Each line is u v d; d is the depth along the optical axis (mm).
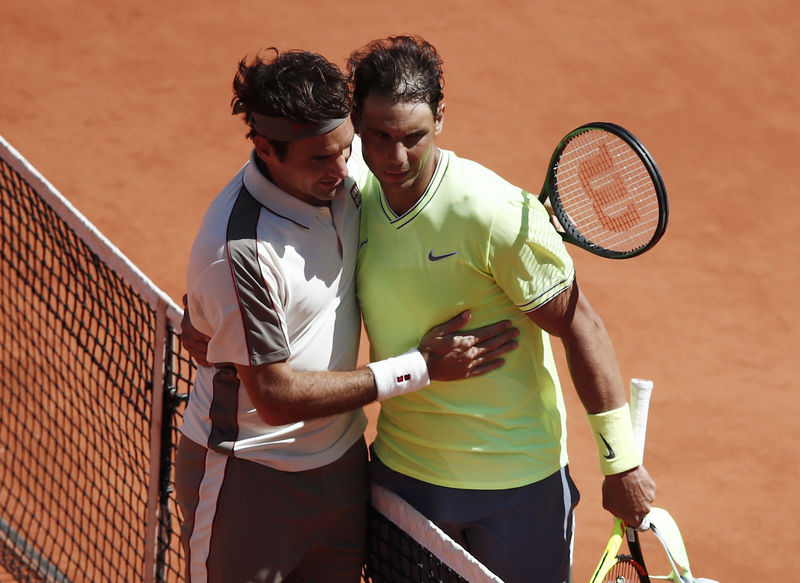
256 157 10758
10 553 18156
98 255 14156
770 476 26188
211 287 10633
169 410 13586
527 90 44562
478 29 48688
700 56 47344
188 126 41000
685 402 28766
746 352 30969
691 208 38000
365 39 47844
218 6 48844
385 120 10180
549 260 10789
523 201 10758
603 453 11609
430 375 11016
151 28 46812
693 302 33125
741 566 23344
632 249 11961
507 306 11328
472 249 10773
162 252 33906
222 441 11406
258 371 10703
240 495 11453
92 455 22219
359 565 12438
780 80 46094
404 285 11172
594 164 12062
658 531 12984
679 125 42938
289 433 11352
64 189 36719
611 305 32750
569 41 48031
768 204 38469
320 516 11734
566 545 12086
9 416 22953
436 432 11602
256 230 10562
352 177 11531
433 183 10852
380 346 11750
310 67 10023
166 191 37094
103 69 43906
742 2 51156
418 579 11680
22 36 45375
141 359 14078
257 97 10031
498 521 11633
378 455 12344
